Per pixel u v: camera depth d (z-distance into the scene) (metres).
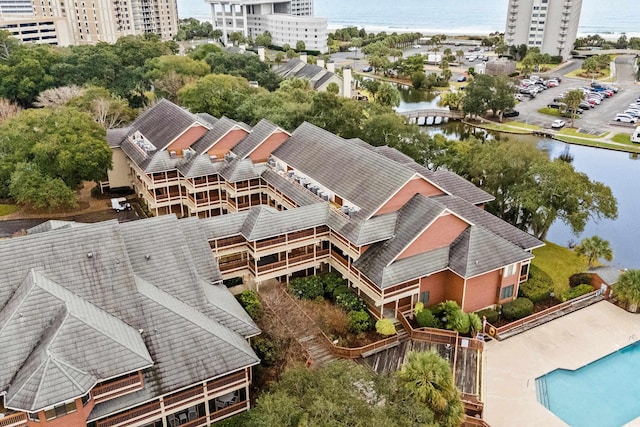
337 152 56.69
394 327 44.78
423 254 46.69
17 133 67.50
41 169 64.19
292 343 40.50
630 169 94.12
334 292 48.16
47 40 182.25
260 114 84.06
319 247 52.72
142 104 108.88
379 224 47.44
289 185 57.81
